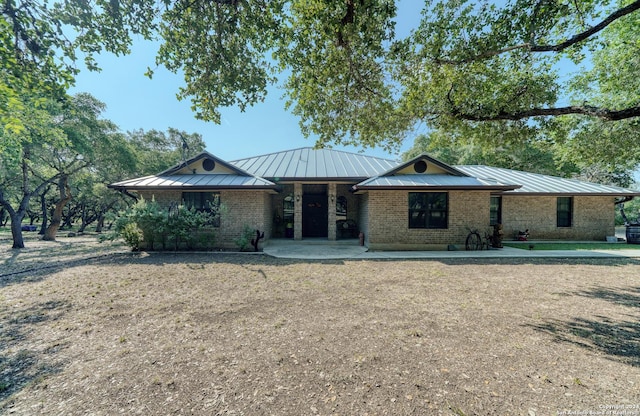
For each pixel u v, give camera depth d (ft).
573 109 18.84
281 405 7.74
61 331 12.80
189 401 7.93
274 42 18.12
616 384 8.72
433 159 41.45
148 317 14.51
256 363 9.96
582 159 34.86
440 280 22.48
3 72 17.12
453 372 9.39
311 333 12.51
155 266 27.94
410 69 21.15
